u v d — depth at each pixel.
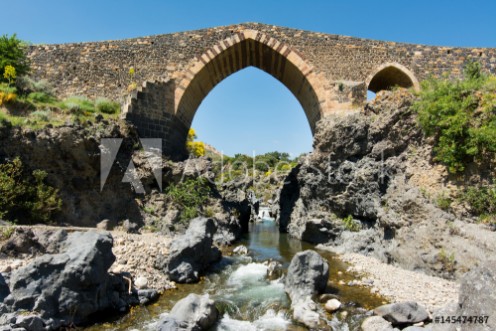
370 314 9.12
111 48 21.64
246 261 14.65
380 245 15.59
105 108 19.53
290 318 9.14
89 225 15.30
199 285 11.38
